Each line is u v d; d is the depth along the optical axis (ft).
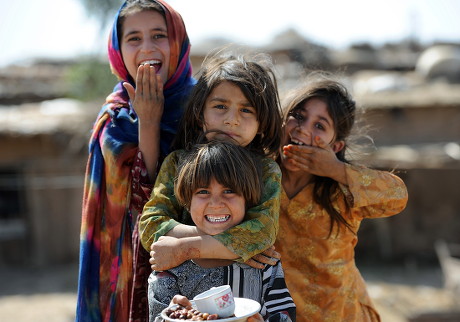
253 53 9.84
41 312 37.93
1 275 47.70
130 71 9.67
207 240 7.70
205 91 8.54
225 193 7.81
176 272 7.85
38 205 49.29
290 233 10.13
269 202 8.02
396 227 49.60
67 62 87.30
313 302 10.02
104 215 9.64
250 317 6.98
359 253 50.83
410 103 52.13
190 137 8.87
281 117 9.41
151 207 8.32
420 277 44.78
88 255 9.56
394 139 52.80
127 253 9.59
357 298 10.34
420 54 85.56
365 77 67.92
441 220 48.65
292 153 9.69
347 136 10.63
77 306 9.52
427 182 48.39
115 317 9.54
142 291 9.26
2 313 37.86
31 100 65.57
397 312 36.04
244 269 7.84
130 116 9.52
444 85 60.80
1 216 53.31
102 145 9.50
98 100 55.98
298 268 10.12
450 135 52.54
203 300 6.98
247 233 7.72
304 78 11.29
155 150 9.15
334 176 9.64
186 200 8.00
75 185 49.34
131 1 9.70
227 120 8.36
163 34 9.59
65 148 48.47
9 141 48.47
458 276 39.04
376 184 9.62
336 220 9.95
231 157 7.82
